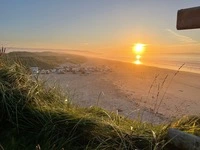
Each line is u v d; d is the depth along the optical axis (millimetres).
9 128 3559
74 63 51188
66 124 3555
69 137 3422
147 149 3420
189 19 3105
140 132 3711
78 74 28906
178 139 3334
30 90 4082
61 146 3254
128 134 3578
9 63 5016
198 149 3061
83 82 21938
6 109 3682
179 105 14203
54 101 4484
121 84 22359
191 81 25922
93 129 3582
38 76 4891
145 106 12891
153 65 47094
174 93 18703
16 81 4195
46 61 39469
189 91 19797
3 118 3652
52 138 3361
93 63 53188
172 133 3449
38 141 3377
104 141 3395
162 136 3631
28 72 4875
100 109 4852
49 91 4805
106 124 3686
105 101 13641
